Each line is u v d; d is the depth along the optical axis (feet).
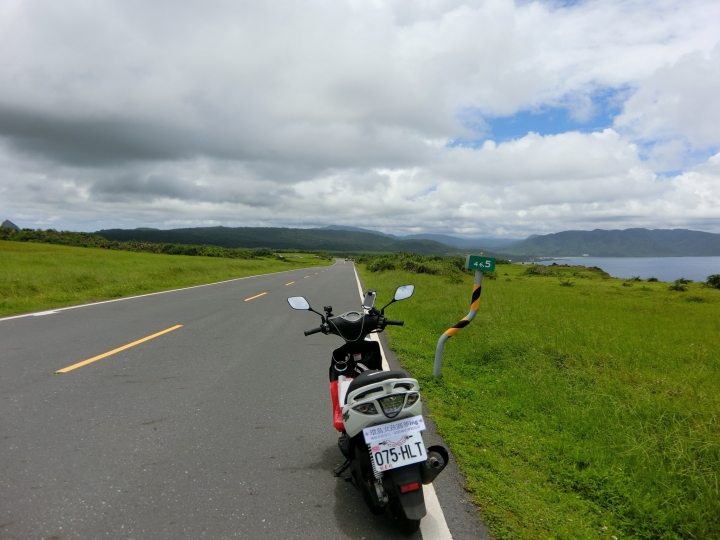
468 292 57.06
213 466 11.30
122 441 12.41
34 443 11.98
